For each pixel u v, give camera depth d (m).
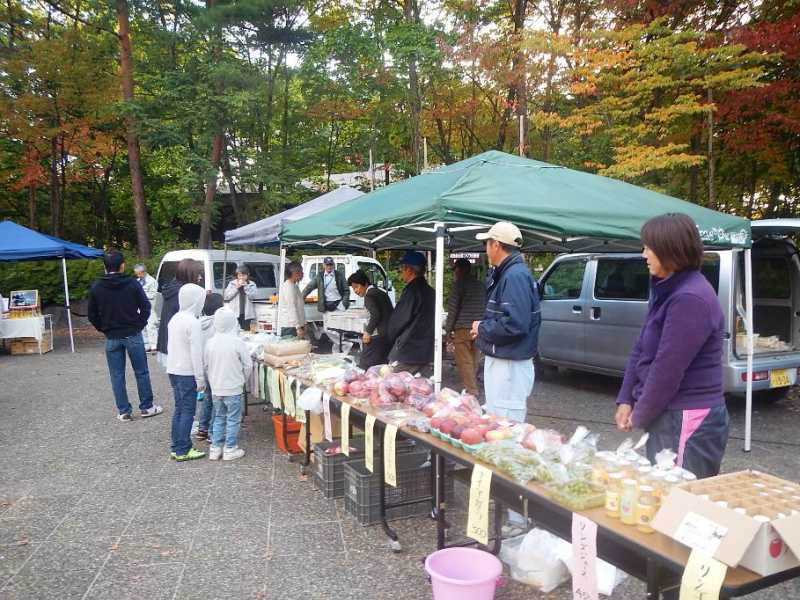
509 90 14.30
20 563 3.35
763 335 6.45
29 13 17.94
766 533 1.55
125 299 6.31
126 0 16.28
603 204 4.14
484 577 2.58
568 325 7.58
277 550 3.47
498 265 3.76
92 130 17.69
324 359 4.95
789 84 8.89
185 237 24.94
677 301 2.32
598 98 10.68
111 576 3.20
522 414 3.87
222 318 4.98
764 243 6.12
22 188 18.39
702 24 10.51
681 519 1.72
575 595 2.02
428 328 5.68
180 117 16.41
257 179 17.31
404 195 4.58
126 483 4.58
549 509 2.38
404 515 3.88
